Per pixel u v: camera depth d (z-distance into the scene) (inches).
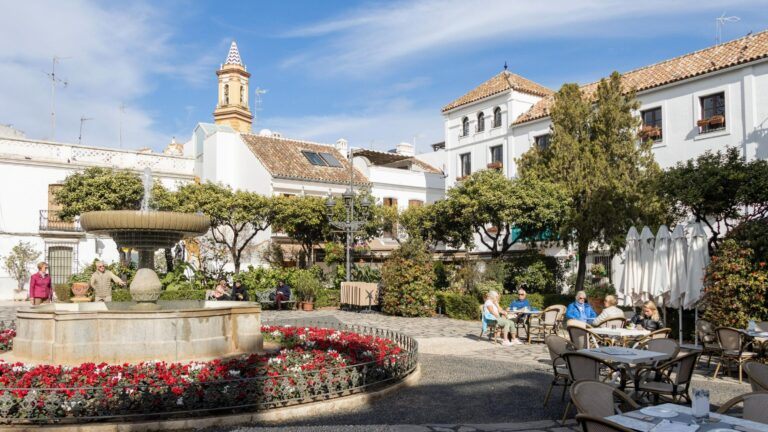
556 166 860.6
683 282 475.8
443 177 1565.0
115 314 327.3
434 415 276.4
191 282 894.4
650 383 283.9
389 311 813.2
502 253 910.4
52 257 1187.9
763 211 596.4
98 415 244.5
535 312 549.3
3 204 1144.8
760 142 834.2
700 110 917.2
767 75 832.9
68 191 1037.8
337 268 1026.7
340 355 340.2
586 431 165.5
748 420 181.9
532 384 350.9
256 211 1031.0
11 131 1425.9
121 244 419.8
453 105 1360.7
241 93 2153.1
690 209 646.5
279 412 264.1
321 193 1362.0
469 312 747.4
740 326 417.1
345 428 243.8
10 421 238.2
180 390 252.7
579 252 838.5
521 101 1237.1
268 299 903.7
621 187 802.8
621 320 445.7
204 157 1510.8
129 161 1284.4
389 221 1129.4
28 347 342.0
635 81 1019.3
